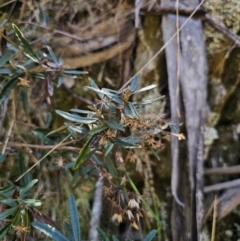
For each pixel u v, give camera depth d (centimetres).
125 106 100
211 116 131
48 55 126
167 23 132
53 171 129
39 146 116
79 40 134
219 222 127
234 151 131
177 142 127
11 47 119
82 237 129
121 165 116
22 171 113
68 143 114
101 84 137
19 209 104
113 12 136
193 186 125
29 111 132
